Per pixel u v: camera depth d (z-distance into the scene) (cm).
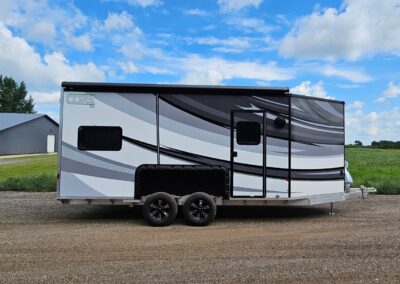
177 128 883
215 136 888
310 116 927
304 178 917
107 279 514
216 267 563
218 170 883
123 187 874
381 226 848
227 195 882
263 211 1054
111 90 875
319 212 1035
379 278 517
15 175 1958
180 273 537
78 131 869
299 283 500
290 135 901
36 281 506
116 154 873
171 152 880
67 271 546
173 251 650
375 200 1257
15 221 905
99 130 873
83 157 868
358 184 1534
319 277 521
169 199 861
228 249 663
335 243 698
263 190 893
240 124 891
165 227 848
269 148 895
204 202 868
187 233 787
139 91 879
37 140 5175
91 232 792
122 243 703
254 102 893
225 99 889
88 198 868
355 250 651
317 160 937
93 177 870
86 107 871
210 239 734
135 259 604
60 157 863
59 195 862
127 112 877
